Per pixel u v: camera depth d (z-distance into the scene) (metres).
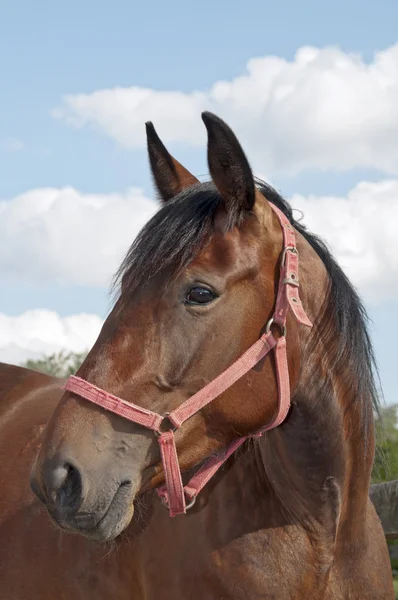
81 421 2.20
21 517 3.04
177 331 2.26
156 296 2.27
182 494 2.29
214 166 2.29
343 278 2.64
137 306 2.28
